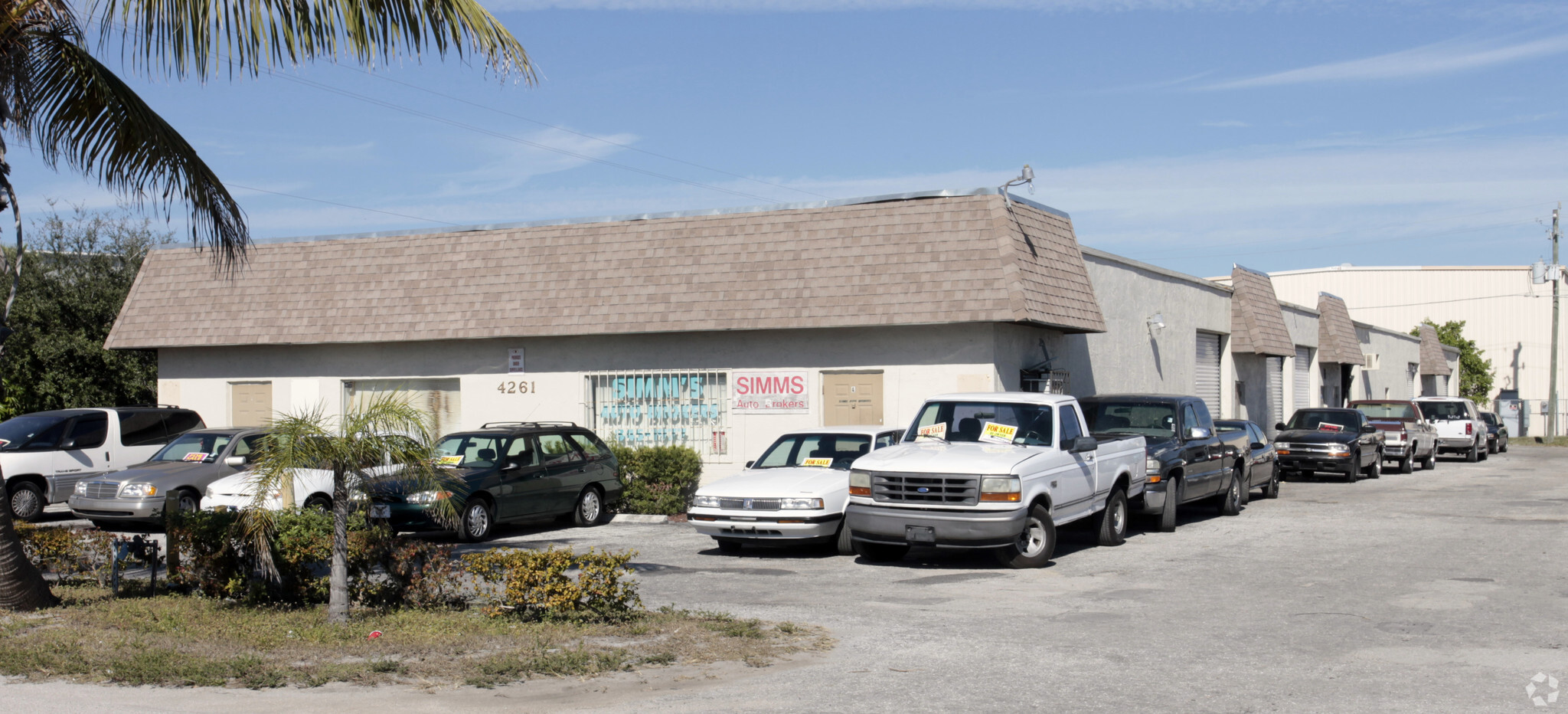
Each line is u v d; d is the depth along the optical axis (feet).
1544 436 189.47
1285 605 34.35
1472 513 61.57
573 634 29.63
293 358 74.79
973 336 61.11
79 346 85.87
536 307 67.72
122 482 56.80
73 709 23.07
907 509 42.78
